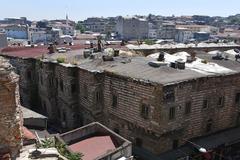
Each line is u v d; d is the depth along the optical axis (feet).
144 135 129.29
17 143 56.44
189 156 128.47
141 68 141.49
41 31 634.02
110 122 147.95
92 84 146.72
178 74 131.44
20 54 212.23
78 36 538.88
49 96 183.62
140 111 128.67
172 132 124.88
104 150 92.22
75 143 98.73
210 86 135.13
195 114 133.08
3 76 52.49
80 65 160.56
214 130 145.69
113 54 171.53
